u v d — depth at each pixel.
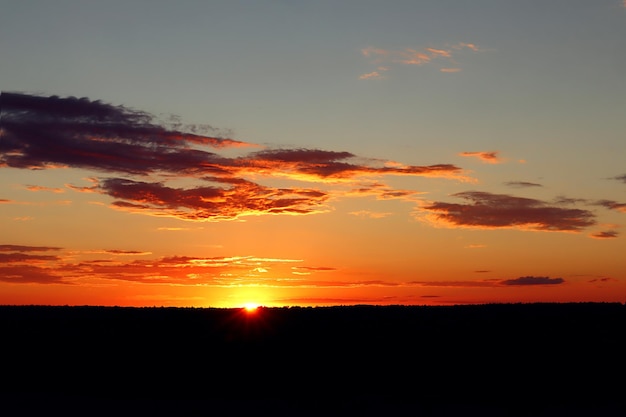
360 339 69.94
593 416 44.28
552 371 57.19
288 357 64.12
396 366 60.03
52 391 52.56
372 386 53.81
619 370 57.19
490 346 65.56
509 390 51.88
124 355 65.00
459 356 62.56
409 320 77.56
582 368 57.91
